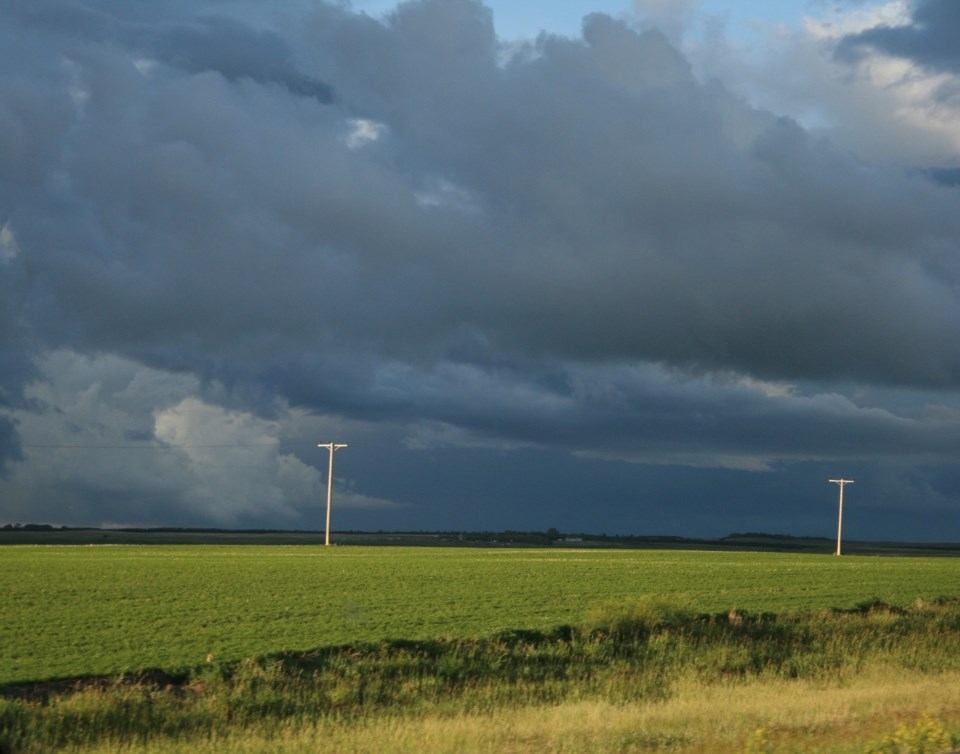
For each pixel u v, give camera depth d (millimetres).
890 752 14961
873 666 31719
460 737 17703
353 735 18828
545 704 25172
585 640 36062
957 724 17641
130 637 34156
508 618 40562
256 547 112250
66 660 29625
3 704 22281
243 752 17750
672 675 30484
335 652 32125
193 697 25844
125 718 22125
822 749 15602
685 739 17125
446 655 32062
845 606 49250
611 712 21297
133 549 102312
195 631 35688
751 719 19203
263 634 35094
